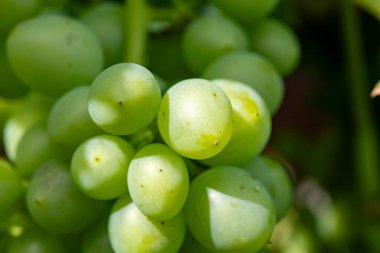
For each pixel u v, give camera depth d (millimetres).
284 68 317
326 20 370
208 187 260
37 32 282
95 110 254
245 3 306
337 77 375
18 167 285
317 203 371
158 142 264
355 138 355
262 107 273
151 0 329
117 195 262
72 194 270
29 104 301
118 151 260
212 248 260
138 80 251
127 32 300
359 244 352
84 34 286
